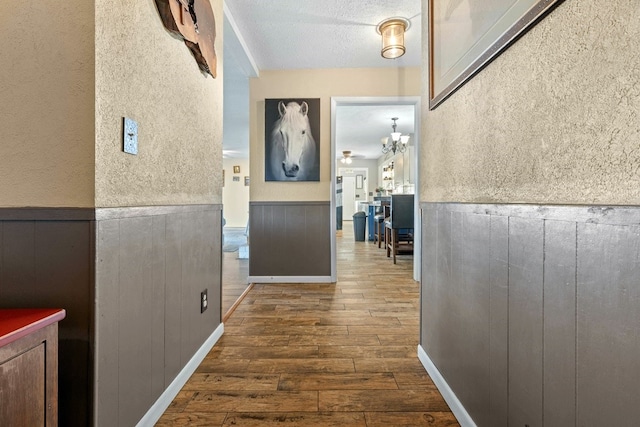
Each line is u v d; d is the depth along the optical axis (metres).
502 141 0.99
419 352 1.77
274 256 3.55
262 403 1.38
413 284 3.44
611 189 0.61
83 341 0.93
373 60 3.28
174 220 1.44
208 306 1.87
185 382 1.53
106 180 0.98
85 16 0.92
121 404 1.06
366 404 1.38
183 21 1.38
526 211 0.86
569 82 0.72
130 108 1.09
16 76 0.93
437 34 1.52
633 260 0.57
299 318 2.40
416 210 3.60
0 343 0.64
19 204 0.94
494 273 1.02
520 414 0.89
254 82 3.51
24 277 0.94
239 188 10.91
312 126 3.50
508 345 0.95
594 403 0.65
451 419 1.29
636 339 0.56
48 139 0.93
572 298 0.71
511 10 0.91
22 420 0.71
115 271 1.02
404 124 5.98
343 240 7.53
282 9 2.39
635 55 0.56
